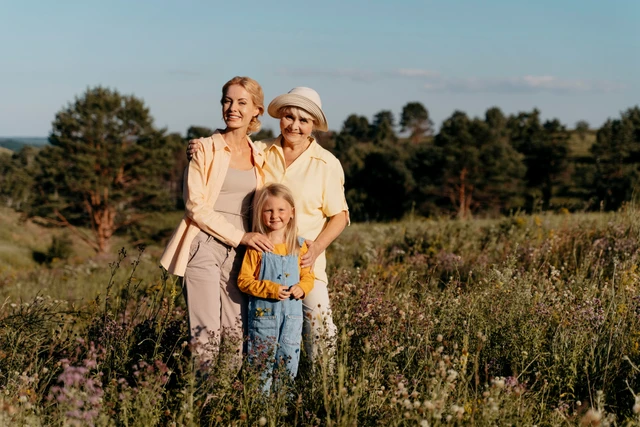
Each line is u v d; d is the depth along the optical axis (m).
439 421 2.95
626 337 4.15
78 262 24.81
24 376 3.58
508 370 4.07
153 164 48.12
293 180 4.14
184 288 3.98
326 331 3.84
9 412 3.01
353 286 5.24
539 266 7.05
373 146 71.62
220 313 4.10
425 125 139.75
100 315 4.80
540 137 74.56
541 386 3.79
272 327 3.87
